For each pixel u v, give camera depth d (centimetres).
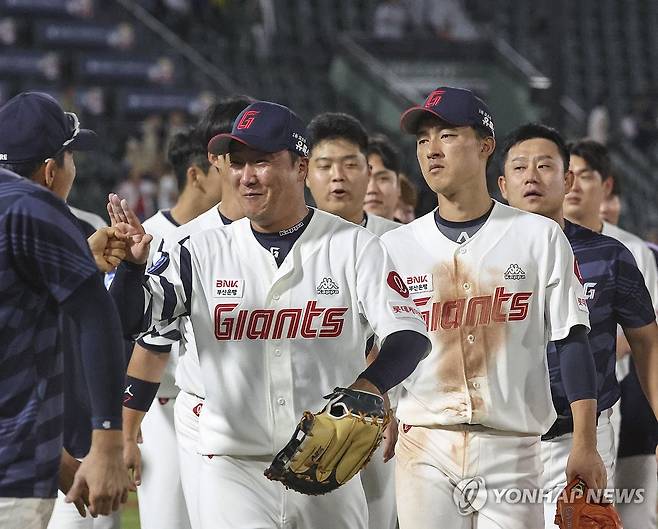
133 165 6203
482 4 9206
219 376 1524
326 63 8250
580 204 2262
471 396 1616
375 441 1402
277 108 1490
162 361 1639
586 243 1836
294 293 1509
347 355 1516
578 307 1611
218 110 2038
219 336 1520
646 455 2191
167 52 7481
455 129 1614
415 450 1647
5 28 6912
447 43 8294
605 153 2286
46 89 6650
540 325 1630
